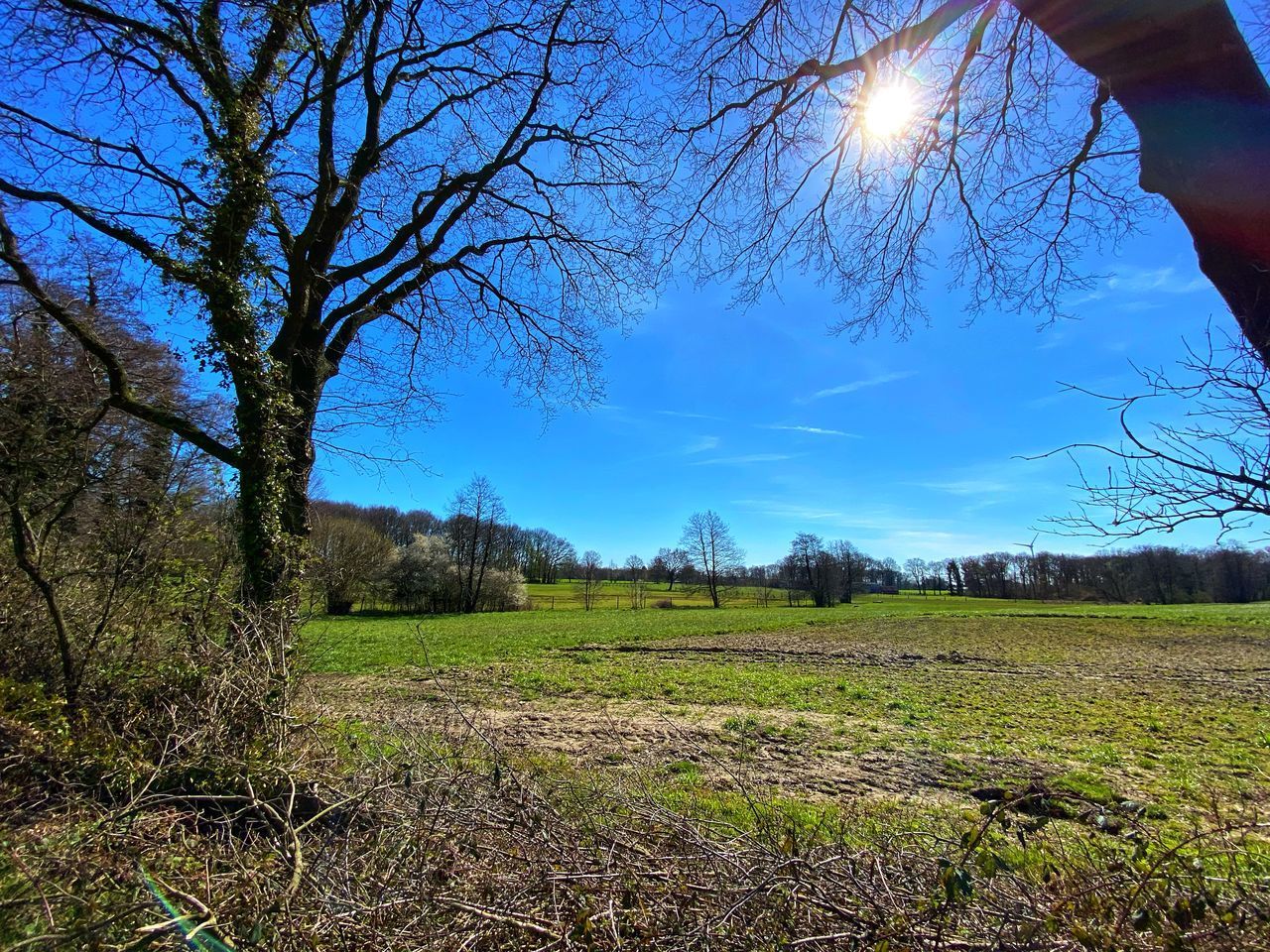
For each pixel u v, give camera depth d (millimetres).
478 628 33750
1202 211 2264
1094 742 10305
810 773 8172
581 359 11500
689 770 7797
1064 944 2043
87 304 6977
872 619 40469
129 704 4934
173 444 7336
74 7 6125
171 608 6086
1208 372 2297
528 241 10570
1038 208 5039
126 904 2391
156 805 3426
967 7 3709
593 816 3098
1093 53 2352
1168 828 6109
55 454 6180
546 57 8883
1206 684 16312
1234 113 2125
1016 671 18703
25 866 2666
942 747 9742
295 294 7547
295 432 7258
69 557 6246
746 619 42000
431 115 9289
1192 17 2123
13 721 4391
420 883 2527
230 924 2295
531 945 2330
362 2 7699
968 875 2059
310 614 6922
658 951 2209
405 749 3746
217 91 6789
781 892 2365
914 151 5188
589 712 12227
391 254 9078
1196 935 1893
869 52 4254
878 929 2184
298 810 3535
